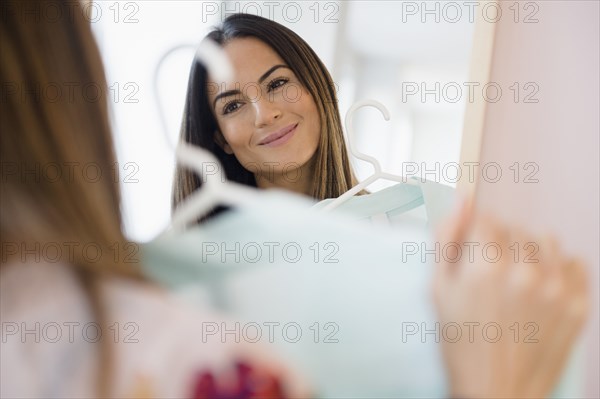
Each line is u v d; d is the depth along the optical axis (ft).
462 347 1.94
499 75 5.23
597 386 5.16
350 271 2.21
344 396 2.10
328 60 5.06
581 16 5.21
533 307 1.91
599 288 5.16
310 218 2.28
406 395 2.10
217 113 5.05
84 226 1.72
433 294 2.00
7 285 1.81
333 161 5.02
